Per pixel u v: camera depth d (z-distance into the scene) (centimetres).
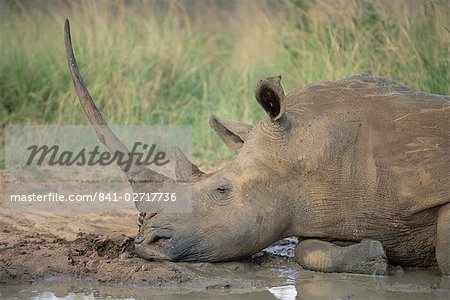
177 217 1834
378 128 1866
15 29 3559
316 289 1772
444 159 1823
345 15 3253
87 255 1952
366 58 3153
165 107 3291
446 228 1808
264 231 1847
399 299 1712
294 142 1861
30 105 3334
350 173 1855
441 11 3075
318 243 1894
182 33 3581
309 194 1864
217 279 1820
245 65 3372
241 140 2005
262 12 3522
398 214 1852
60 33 3509
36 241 2083
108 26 3525
